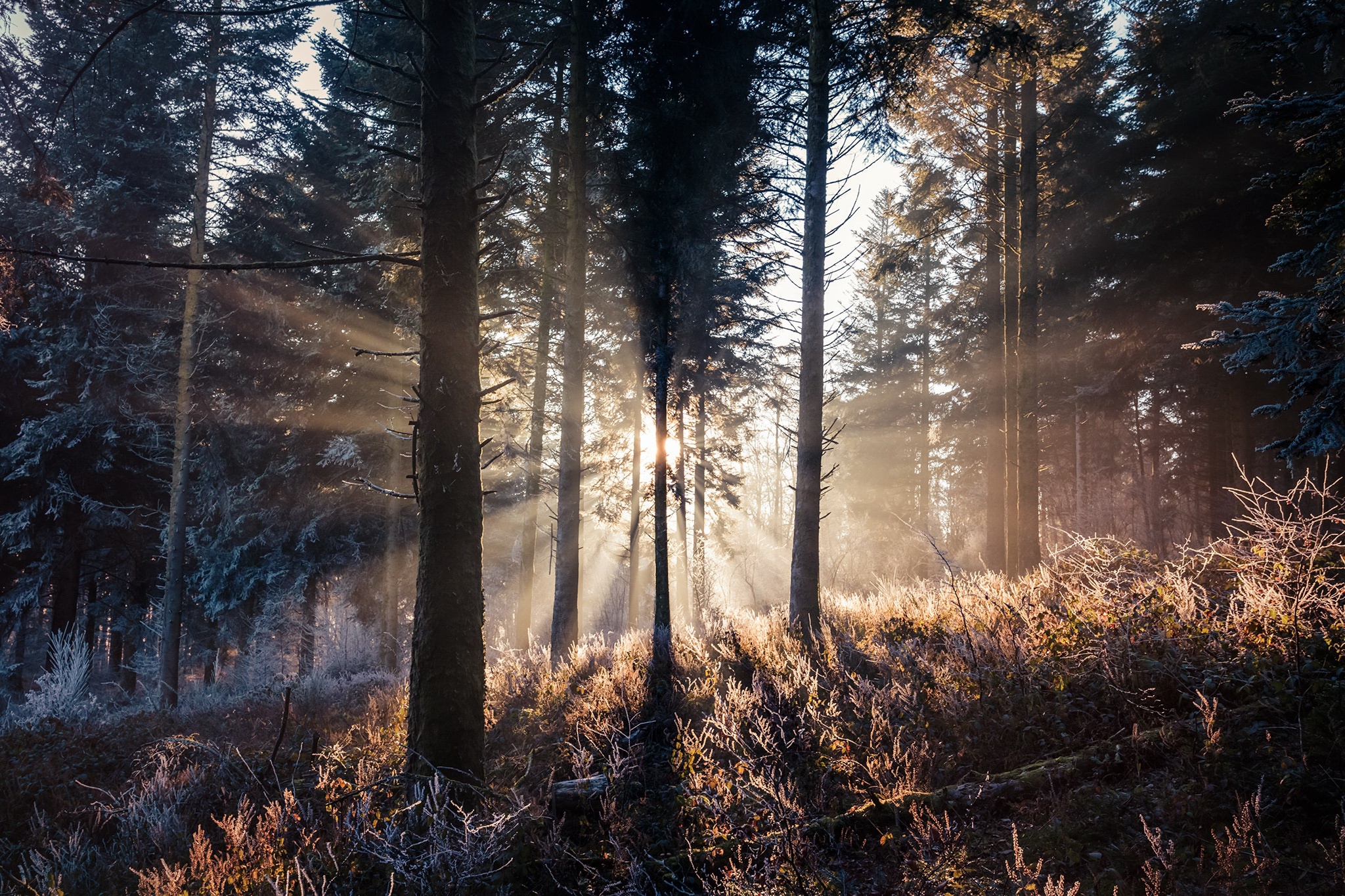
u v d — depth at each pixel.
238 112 17.14
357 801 5.85
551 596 25.86
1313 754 3.97
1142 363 18.77
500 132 13.55
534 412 16.12
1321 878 3.20
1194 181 15.90
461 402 6.14
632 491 20.42
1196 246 16.34
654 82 11.04
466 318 6.23
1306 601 5.23
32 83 7.18
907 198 17.11
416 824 5.16
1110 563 7.79
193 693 18.42
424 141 6.31
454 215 6.21
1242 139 15.24
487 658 14.03
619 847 5.07
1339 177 6.87
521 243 14.41
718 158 10.73
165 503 20.41
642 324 11.35
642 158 11.28
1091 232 18.11
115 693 21.80
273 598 19.53
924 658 7.12
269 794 7.07
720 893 4.46
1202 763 4.15
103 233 16.77
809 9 10.29
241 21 16.25
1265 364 12.29
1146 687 5.36
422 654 5.86
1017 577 12.86
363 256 6.01
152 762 8.54
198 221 16.39
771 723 6.67
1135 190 17.73
